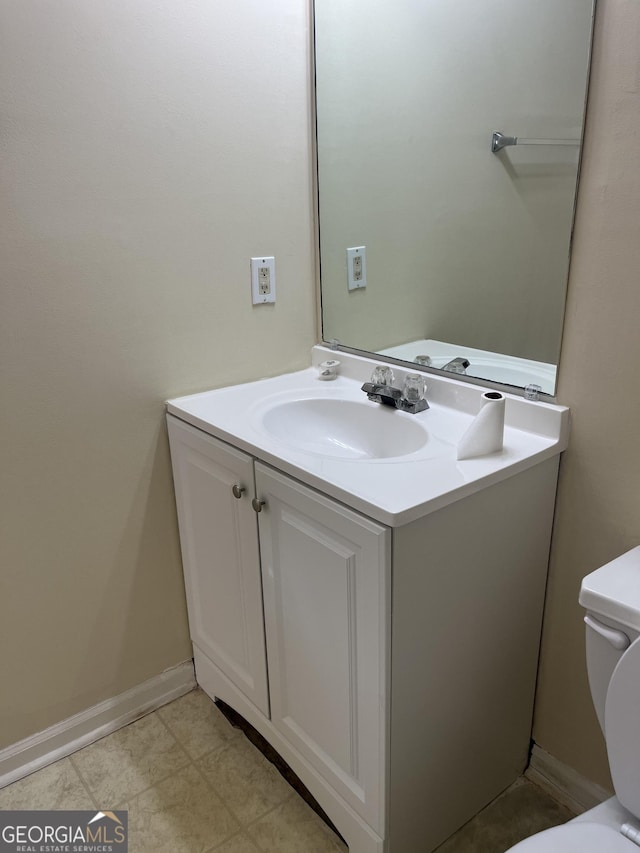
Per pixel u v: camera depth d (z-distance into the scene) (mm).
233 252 1620
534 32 1193
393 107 1480
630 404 1200
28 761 1633
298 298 1787
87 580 1618
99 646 1687
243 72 1515
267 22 1521
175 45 1403
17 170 1280
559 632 1452
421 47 1394
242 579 1517
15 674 1564
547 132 1211
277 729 1547
